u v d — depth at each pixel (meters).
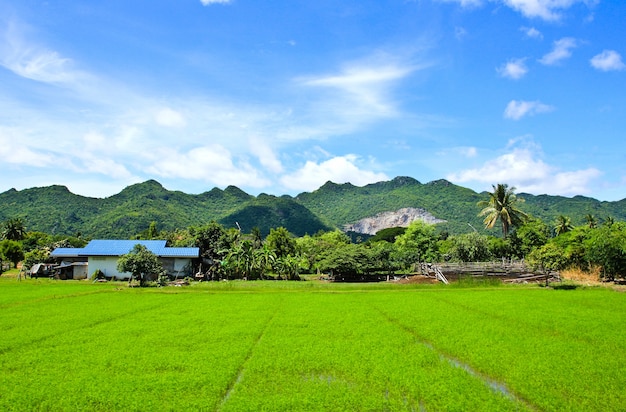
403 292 46.69
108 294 45.28
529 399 14.15
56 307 34.56
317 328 25.30
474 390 14.79
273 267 78.06
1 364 18.00
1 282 59.72
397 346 20.94
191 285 56.19
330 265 72.94
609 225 60.91
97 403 13.91
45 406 13.69
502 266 62.47
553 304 34.31
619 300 36.59
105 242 75.31
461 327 25.12
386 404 13.84
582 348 20.03
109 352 19.77
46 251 84.38
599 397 14.10
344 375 16.77
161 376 16.36
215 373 16.66
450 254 79.44
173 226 186.25
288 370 17.27
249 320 27.98
